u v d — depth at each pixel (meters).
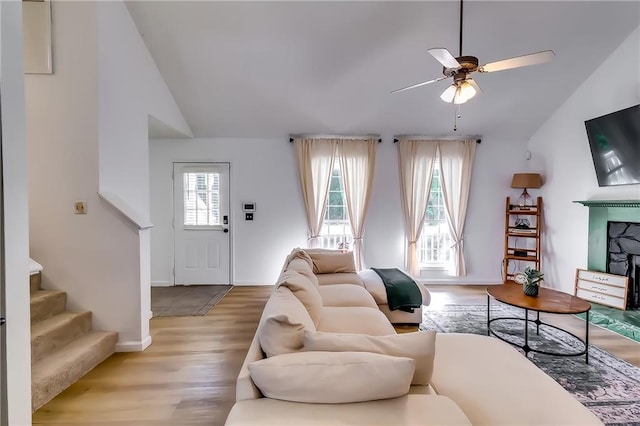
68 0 2.56
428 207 5.07
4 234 1.27
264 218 4.94
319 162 4.86
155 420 1.84
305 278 2.28
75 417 1.86
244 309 3.77
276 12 3.12
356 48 3.50
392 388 1.11
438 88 4.09
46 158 2.61
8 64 1.29
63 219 2.63
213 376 2.31
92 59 2.57
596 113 3.86
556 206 4.50
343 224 5.05
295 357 1.17
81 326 2.56
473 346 1.88
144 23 3.15
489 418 1.24
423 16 3.16
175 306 3.87
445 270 5.05
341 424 1.03
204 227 4.90
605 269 3.80
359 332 2.00
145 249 2.77
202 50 3.48
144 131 3.34
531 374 1.57
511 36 3.35
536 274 2.83
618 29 3.37
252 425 1.00
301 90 4.08
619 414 1.85
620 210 3.60
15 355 1.31
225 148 4.89
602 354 2.59
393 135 4.92
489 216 5.04
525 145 5.02
